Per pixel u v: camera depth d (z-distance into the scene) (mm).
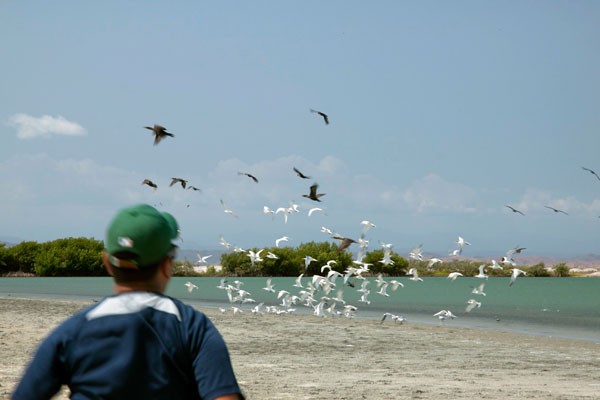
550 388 12242
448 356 17625
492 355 18000
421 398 10977
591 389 12148
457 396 11211
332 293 54062
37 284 82125
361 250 19750
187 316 2877
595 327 27672
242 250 19844
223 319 28578
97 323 2818
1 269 126188
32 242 128875
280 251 107438
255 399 10688
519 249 17234
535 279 140625
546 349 19656
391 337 22375
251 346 19094
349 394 11273
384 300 49406
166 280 3061
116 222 2951
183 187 14344
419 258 18125
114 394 2752
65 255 124688
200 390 2762
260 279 98438
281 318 29594
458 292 68750
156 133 11484
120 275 2957
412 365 15664
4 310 31750
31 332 20781
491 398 11031
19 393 2779
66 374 2842
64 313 29969
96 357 2785
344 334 23062
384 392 11547
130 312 2830
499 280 127000
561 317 33531
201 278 105938
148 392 2762
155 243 2930
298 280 24594
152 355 2789
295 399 10719
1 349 16406
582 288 84500
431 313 35688
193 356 2814
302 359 16391
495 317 33531
